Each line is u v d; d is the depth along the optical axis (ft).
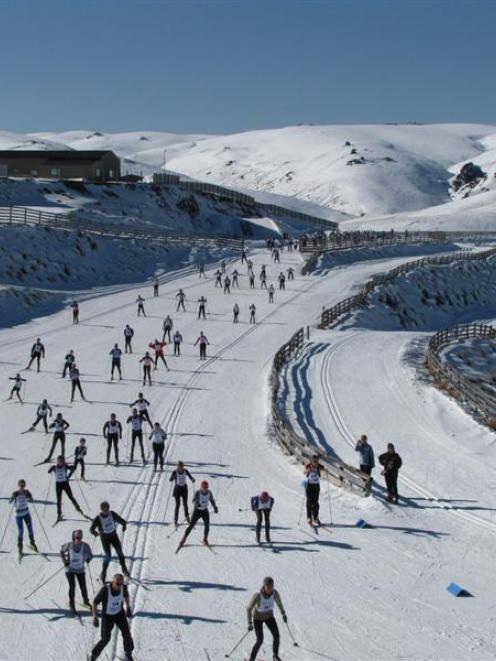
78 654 43.47
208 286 209.67
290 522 64.90
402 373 126.41
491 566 57.47
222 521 64.49
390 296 217.77
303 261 258.98
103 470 76.07
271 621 42.45
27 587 51.72
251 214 391.45
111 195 308.60
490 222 460.55
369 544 60.85
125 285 206.18
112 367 113.09
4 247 198.39
